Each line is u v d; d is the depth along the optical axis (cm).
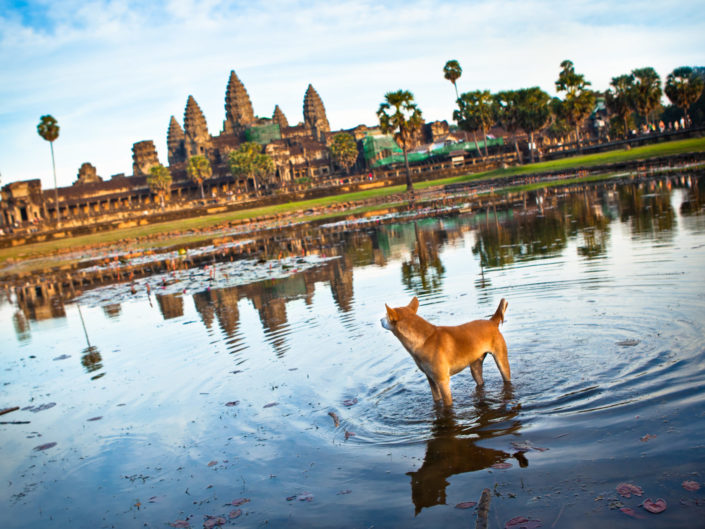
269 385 794
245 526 455
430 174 8381
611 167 4694
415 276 1505
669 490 408
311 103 18138
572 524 390
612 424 523
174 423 718
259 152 12438
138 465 614
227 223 6172
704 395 539
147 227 7225
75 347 1336
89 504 544
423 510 439
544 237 1838
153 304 1783
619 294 955
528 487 446
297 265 2148
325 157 14350
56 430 772
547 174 5356
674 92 7150
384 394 699
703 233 1399
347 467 531
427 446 548
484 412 602
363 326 1034
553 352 748
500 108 8456
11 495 590
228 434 653
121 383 948
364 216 4744
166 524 480
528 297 1052
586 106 7644
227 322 1299
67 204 12100
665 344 695
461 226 2662
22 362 1267
